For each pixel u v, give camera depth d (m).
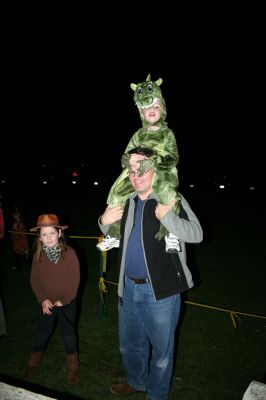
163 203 2.59
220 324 5.01
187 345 4.45
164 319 2.85
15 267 7.30
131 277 2.91
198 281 6.76
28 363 3.74
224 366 4.03
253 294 6.15
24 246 7.31
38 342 3.64
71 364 3.64
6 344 4.36
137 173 2.61
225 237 10.47
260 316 5.29
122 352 3.26
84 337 4.57
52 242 3.46
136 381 3.38
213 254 8.61
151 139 2.77
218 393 3.57
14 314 5.18
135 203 2.89
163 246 2.80
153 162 2.59
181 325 4.96
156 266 2.78
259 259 8.26
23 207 15.18
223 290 6.31
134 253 2.87
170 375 3.02
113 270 7.27
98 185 24.11
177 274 2.83
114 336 4.60
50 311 3.49
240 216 14.09
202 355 4.24
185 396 3.52
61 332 3.62
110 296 5.89
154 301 2.84
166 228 2.63
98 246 3.08
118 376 3.79
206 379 3.79
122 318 3.09
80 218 13.02
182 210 2.78
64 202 17.12
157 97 2.77
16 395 1.94
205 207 16.12
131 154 2.65
